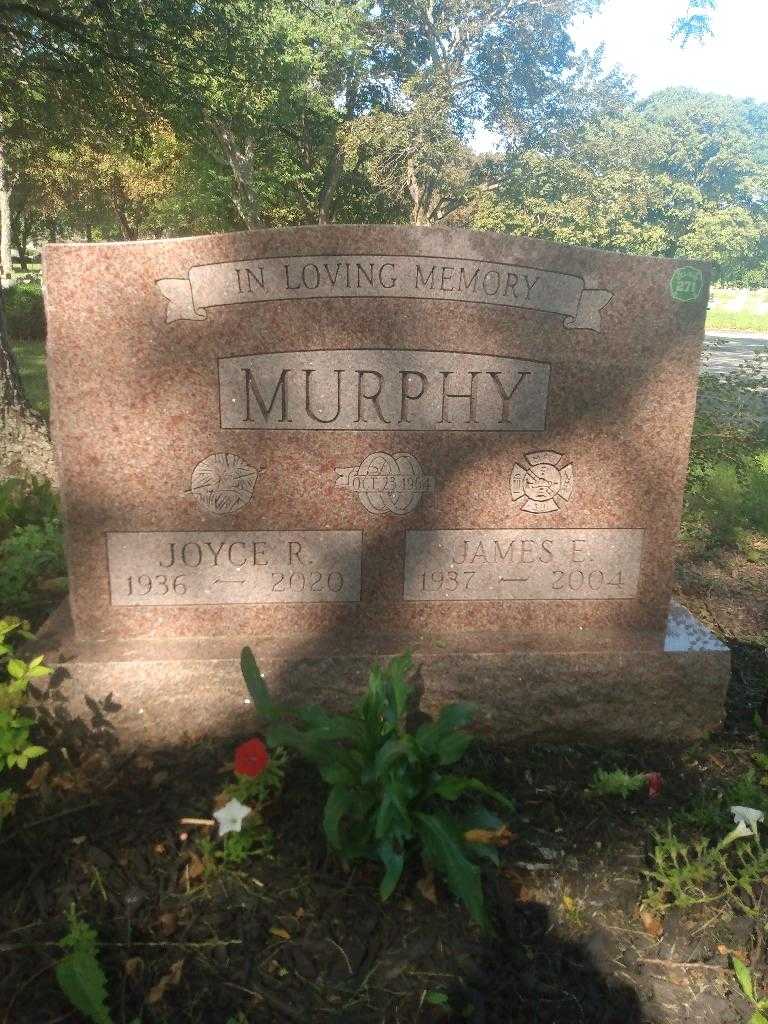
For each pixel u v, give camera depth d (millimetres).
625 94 28750
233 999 2047
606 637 3354
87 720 3016
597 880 2492
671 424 3254
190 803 2707
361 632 3307
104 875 2391
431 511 3219
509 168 26562
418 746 2396
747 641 4328
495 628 3375
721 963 2244
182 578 3164
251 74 11320
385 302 2990
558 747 3234
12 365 6047
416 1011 2043
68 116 10648
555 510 3277
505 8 26547
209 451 3055
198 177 25891
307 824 2623
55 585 4008
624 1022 2057
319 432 3088
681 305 3137
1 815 2455
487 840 2590
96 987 1906
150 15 9367
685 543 5688
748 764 3160
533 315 3074
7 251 31531
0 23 8883
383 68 28703
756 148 49188
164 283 2877
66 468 3016
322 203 28953
